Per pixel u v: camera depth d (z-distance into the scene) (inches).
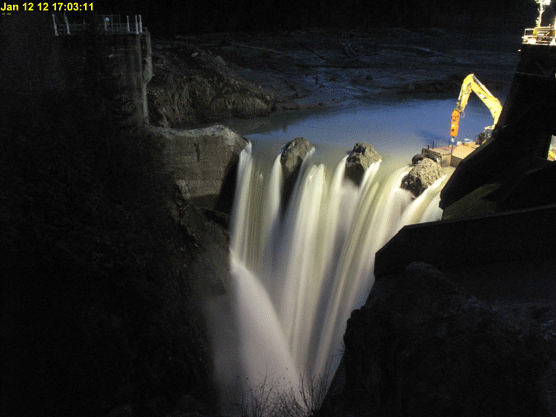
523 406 210.7
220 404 705.6
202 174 1115.9
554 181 684.7
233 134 1155.9
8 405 501.0
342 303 949.8
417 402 225.5
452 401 219.0
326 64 2269.9
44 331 572.4
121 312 669.9
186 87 1441.9
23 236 593.9
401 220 906.1
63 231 625.3
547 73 764.0
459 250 454.0
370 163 1029.2
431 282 290.8
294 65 2224.4
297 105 1611.7
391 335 279.0
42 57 936.3
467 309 263.9
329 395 341.1
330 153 1162.6
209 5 2957.7
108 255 664.4
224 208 1161.4
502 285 417.4
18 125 711.7
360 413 259.6
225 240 1085.8
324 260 1018.7
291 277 1051.9
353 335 315.6
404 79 2012.8
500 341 239.6
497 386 219.9
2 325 550.0
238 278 1045.8
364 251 954.7
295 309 1020.5
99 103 859.4
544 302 379.6
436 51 2790.4
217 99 1469.0
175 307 787.4
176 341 723.4
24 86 879.1
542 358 230.5
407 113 1569.9
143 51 1141.7
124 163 821.2
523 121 807.1
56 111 788.0
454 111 1023.0
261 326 970.1
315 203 1051.9
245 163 1143.6
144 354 667.4
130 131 952.9
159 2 2716.5
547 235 446.0
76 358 574.9
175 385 687.1
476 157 845.8
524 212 439.5
